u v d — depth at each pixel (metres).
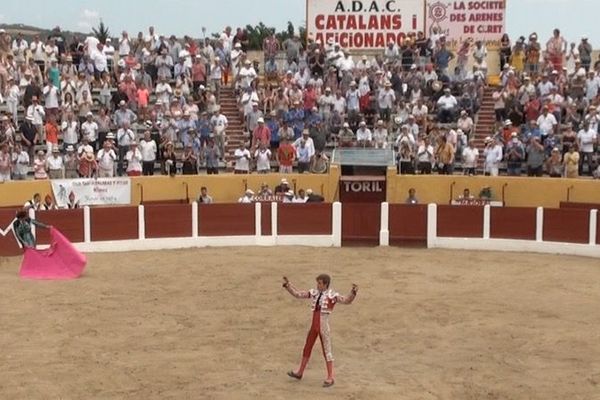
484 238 49.59
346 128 57.34
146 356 29.17
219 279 40.75
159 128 56.41
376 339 31.38
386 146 56.97
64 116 55.44
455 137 56.06
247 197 52.81
